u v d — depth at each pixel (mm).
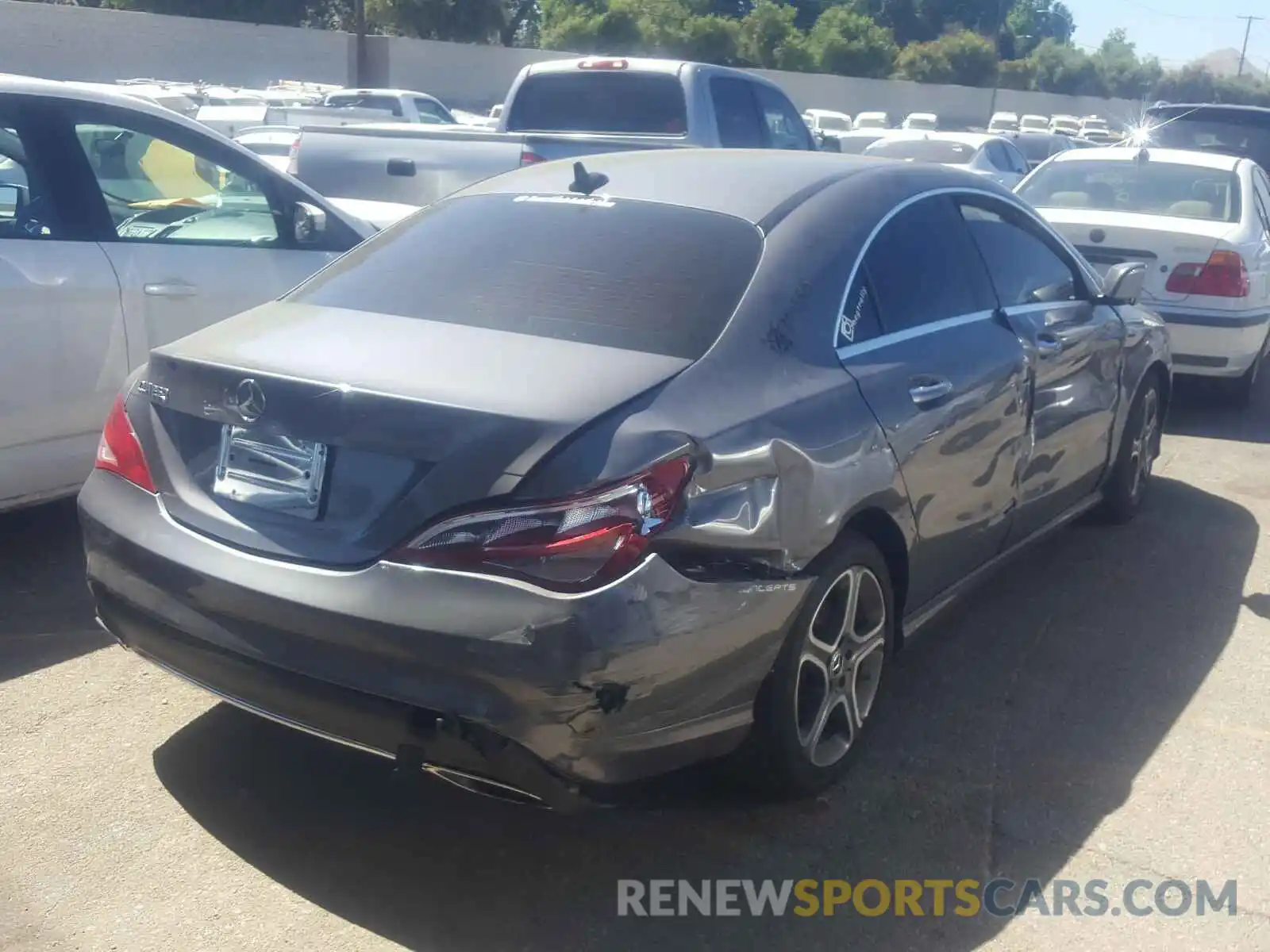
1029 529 5031
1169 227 8086
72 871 3334
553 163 4574
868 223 4094
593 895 3328
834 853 3533
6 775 3738
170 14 39781
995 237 4863
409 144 8789
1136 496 6305
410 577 2961
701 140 9383
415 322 3551
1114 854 3559
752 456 3240
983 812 3744
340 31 41938
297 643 3078
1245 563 5840
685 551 3059
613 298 3572
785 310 3643
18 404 4965
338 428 3102
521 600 2879
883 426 3744
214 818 3584
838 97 48906
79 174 5219
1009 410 4496
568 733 2930
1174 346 8109
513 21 49594
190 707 4180
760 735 3500
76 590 5047
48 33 33812
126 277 5234
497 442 2963
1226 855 3572
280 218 5883
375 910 3234
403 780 3289
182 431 3471
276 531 3184
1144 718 4348
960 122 53469
